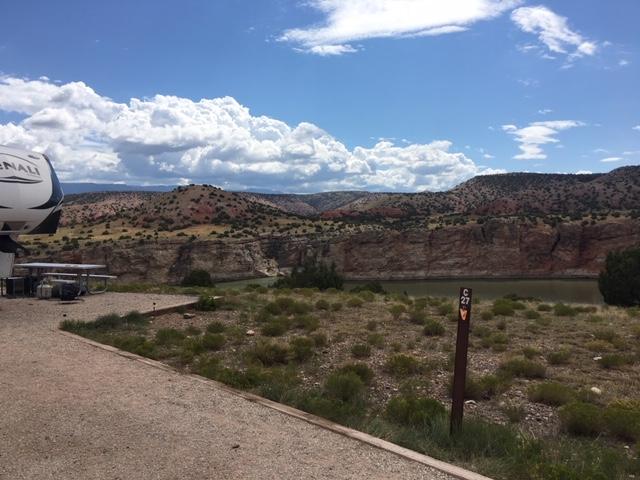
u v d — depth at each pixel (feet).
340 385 28.60
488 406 28.58
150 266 395.75
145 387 27.35
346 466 17.87
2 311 56.24
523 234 482.69
